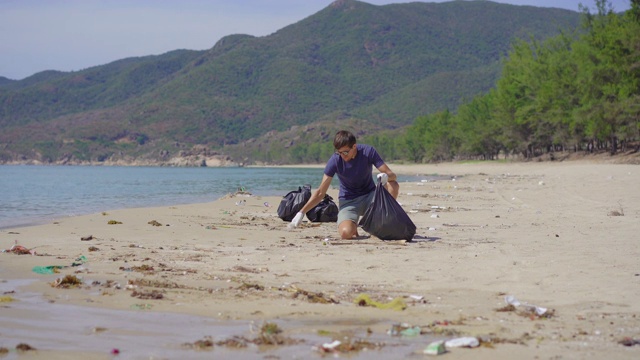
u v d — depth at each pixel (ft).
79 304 17.70
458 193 80.64
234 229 39.88
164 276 22.30
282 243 32.45
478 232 36.55
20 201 78.02
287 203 45.57
